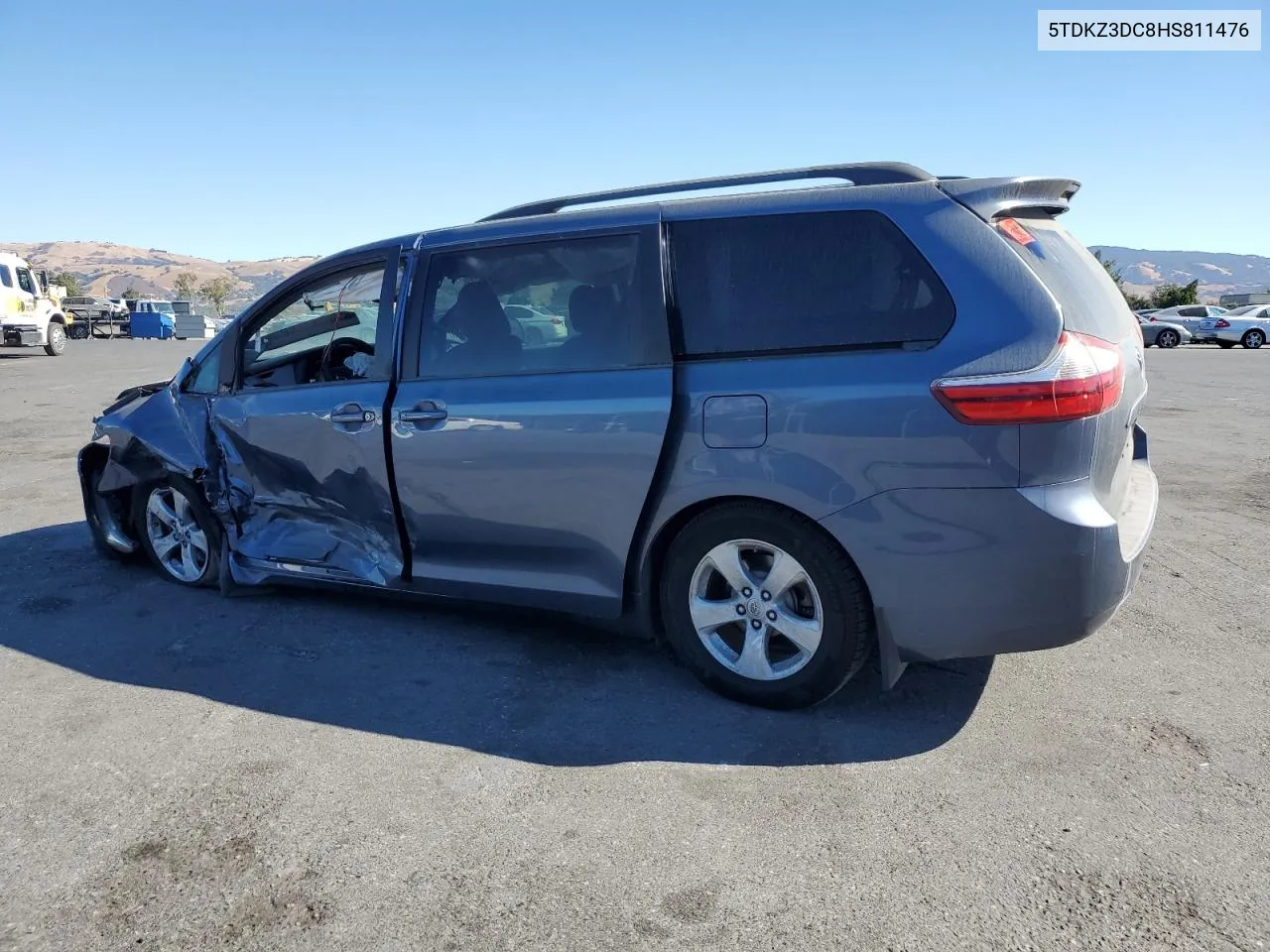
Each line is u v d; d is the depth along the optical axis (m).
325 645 4.10
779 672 3.36
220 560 4.65
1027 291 2.95
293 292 4.39
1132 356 3.36
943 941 2.20
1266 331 31.45
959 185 3.16
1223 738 3.14
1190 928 2.22
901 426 2.98
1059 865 2.48
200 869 2.54
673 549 3.47
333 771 3.04
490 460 3.70
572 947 2.21
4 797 2.90
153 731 3.32
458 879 2.47
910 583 3.04
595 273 3.56
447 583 3.96
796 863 2.51
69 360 24.05
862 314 3.13
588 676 3.74
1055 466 2.89
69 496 7.29
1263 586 4.74
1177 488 7.18
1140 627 4.18
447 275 3.90
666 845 2.61
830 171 3.41
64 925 2.32
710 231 3.39
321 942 2.25
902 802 2.79
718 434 3.24
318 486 4.23
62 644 4.14
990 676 3.66
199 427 4.62
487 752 3.15
